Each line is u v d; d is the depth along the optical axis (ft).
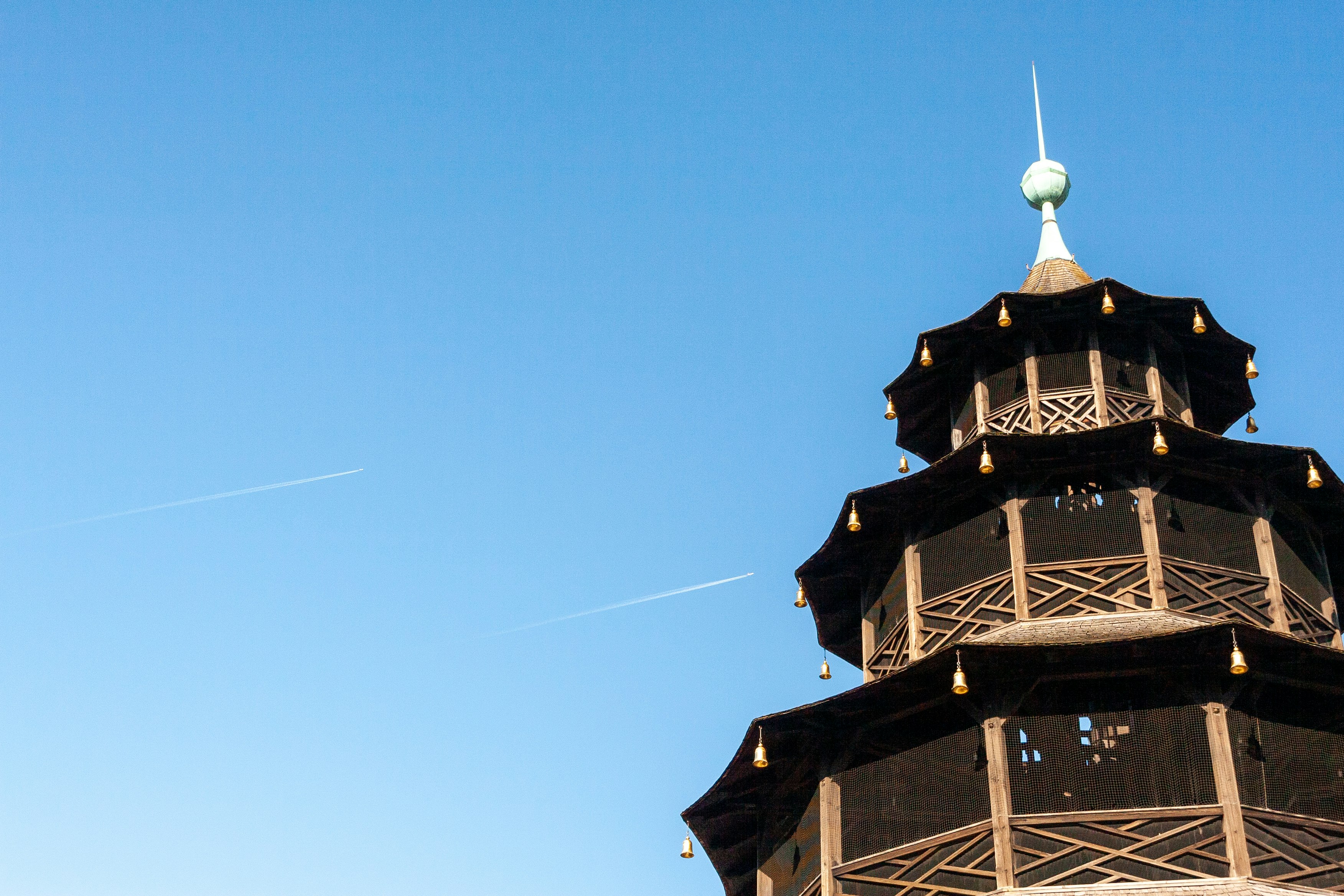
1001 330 131.85
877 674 126.31
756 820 127.24
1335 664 107.14
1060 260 143.84
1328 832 103.60
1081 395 128.06
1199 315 129.18
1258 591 117.08
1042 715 107.34
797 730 115.75
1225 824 100.37
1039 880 100.58
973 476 122.72
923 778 109.09
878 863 108.17
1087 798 103.35
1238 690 106.32
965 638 117.39
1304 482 121.49
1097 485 120.57
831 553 131.23
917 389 139.33
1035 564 117.39
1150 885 98.63
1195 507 119.75
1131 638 105.29
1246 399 138.72
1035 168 149.07
